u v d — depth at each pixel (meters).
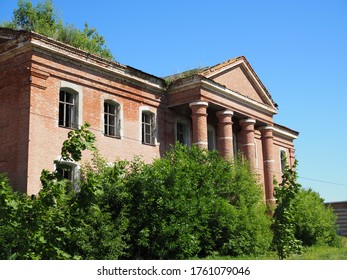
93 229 13.39
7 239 7.66
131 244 15.12
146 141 22.34
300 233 24.92
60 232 6.87
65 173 17.59
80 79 19.03
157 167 16.91
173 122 23.77
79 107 18.75
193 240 16.27
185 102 22.62
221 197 19.02
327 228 26.89
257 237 18.67
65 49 18.30
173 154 19.03
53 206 6.81
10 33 18.16
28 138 16.45
